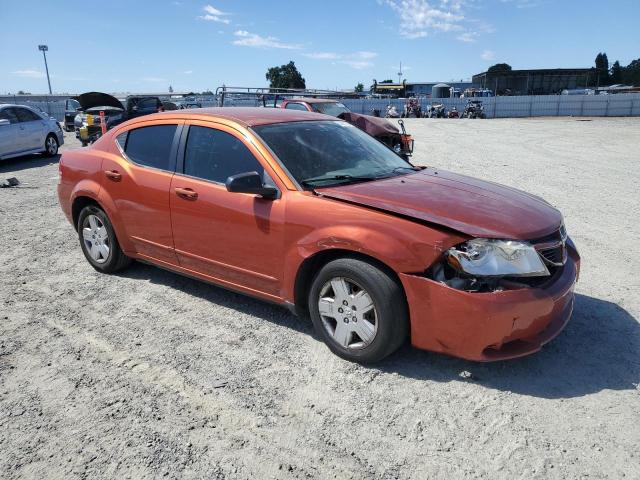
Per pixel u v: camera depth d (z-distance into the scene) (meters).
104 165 4.86
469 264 3.03
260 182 3.62
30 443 2.77
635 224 7.00
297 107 12.73
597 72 64.25
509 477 2.51
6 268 5.45
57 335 3.96
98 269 5.27
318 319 3.64
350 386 3.26
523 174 11.34
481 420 2.93
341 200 3.46
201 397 3.17
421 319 3.18
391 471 2.56
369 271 3.26
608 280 4.97
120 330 4.04
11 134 13.46
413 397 3.14
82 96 19.86
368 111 42.25
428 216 3.20
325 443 2.76
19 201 8.93
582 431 2.83
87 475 2.54
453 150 16.41
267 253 3.75
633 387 3.22
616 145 18.02
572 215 7.52
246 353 3.67
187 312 4.35
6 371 3.46
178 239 4.32
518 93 65.00
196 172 4.20
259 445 2.75
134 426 2.90
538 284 3.21
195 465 2.61
